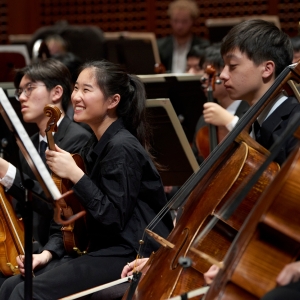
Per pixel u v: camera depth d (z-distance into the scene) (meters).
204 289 5.26
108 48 14.25
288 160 5.18
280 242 4.95
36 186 7.93
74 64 11.47
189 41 17.22
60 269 7.06
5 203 7.53
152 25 20.66
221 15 20.00
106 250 7.23
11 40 17.30
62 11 21.06
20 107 10.15
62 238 7.79
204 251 5.99
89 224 7.42
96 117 7.49
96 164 7.35
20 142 5.59
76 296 6.48
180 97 10.18
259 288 4.86
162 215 7.11
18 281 7.28
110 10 20.92
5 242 7.45
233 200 5.54
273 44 7.09
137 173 7.19
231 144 6.76
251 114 6.59
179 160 8.99
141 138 7.68
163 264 6.19
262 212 4.92
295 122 5.36
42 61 9.34
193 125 10.50
